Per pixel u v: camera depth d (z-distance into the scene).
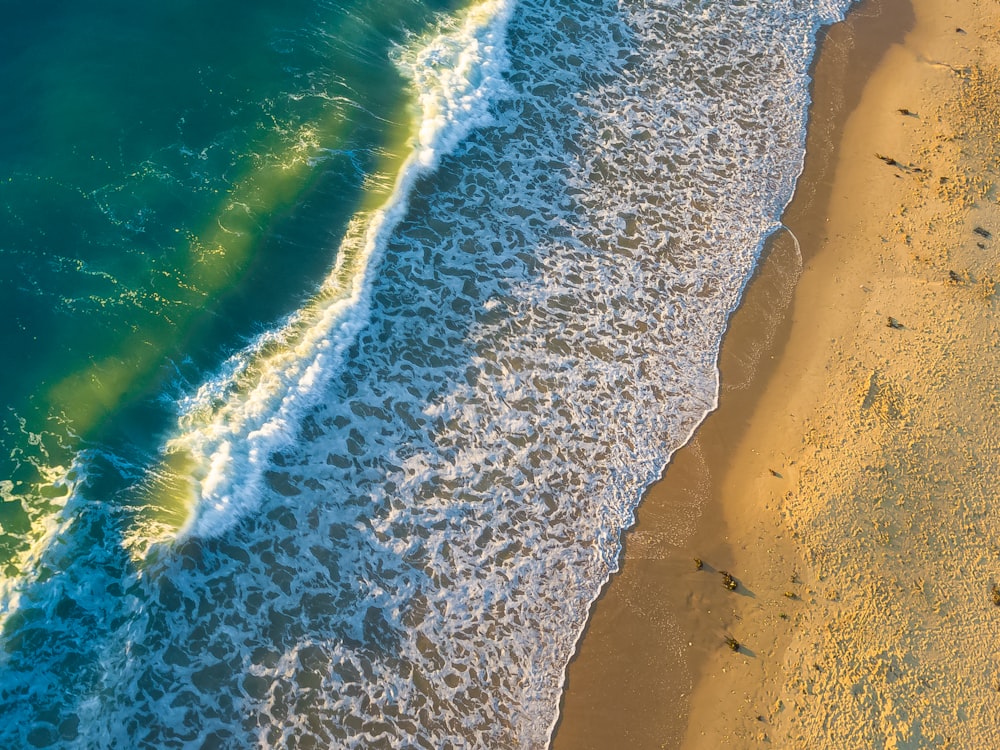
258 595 16.66
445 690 16.19
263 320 20.08
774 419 20.09
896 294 22.12
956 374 20.62
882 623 17.16
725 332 21.58
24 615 15.80
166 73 23.72
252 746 15.28
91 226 20.81
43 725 14.98
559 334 21.06
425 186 23.00
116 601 16.19
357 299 20.62
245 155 22.72
